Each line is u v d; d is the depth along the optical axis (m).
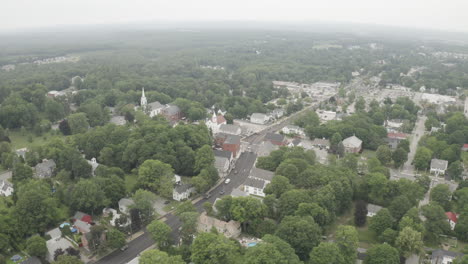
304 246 138.88
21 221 149.88
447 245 155.62
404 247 143.00
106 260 142.12
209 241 134.12
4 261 132.12
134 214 160.75
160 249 146.12
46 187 176.38
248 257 127.19
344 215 178.50
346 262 132.88
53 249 140.38
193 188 198.00
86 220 163.88
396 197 173.25
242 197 164.25
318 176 181.75
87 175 199.88
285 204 161.62
